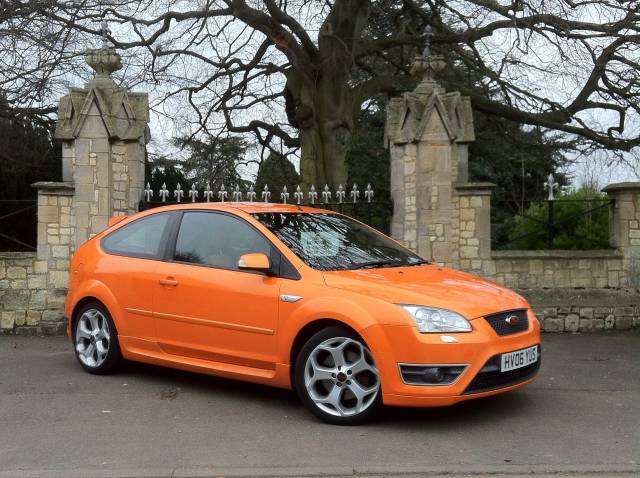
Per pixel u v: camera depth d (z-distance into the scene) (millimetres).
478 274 9984
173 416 5621
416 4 18094
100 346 7027
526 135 20516
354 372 5219
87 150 10094
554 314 9672
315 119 16562
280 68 17219
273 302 5629
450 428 5223
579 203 10898
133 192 10352
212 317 6012
